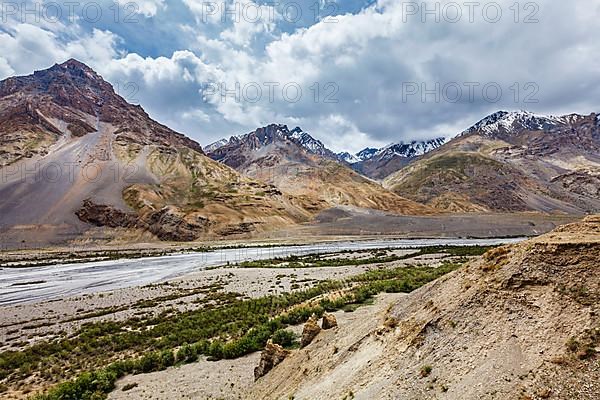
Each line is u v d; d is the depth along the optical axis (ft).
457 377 30.25
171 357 81.30
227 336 94.99
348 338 49.08
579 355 26.48
